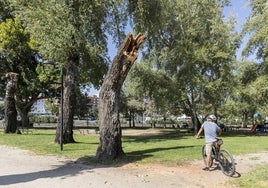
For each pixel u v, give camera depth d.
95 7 22.12
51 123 67.31
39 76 39.94
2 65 41.47
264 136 32.91
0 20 36.84
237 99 39.41
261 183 10.75
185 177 11.66
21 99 47.12
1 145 21.12
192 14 34.44
